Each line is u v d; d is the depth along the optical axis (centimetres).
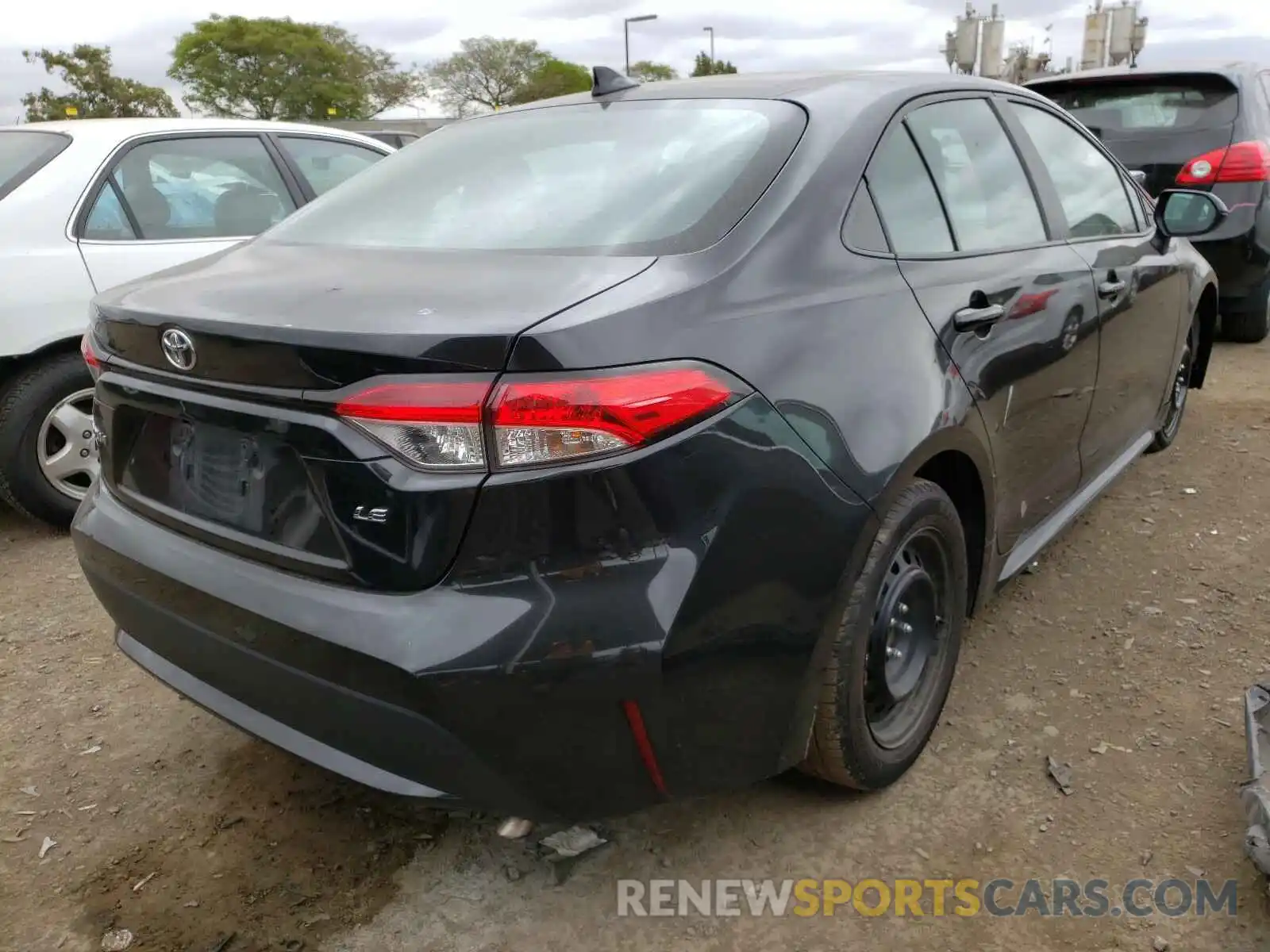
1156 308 363
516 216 226
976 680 290
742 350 186
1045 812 235
